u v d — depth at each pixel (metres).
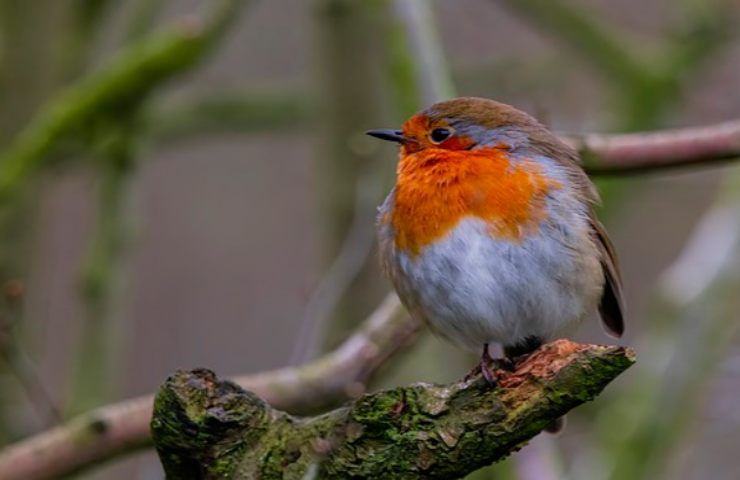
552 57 13.89
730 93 14.40
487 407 5.66
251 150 18.59
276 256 18.09
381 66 10.34
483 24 16.17
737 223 12.12
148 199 18.31
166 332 17.50
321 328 10.62
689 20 13.02
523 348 8.46
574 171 8.36
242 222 18.31
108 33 14.24
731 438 14.27
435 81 9.48
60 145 11.76
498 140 8.19
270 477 5.78
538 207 7.89
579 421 12.89
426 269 8.02
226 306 17.77
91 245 11.91
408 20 9.63
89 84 11.86
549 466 9.48
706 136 8.53
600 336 15.07
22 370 9.42
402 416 5.70
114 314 11.77
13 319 9.42
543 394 5.66
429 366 11.51
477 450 5.67
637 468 11.37
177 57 11.81
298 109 13.77
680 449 12.11
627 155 8.62
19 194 11.63
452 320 8.16
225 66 17.36
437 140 8.28
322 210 13.42
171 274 17.92
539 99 12.95
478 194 7.90
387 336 8.98
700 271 12.03
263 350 17.38
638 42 13.84
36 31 12.94
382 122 13.27
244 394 5.89
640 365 11.91
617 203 12.71
